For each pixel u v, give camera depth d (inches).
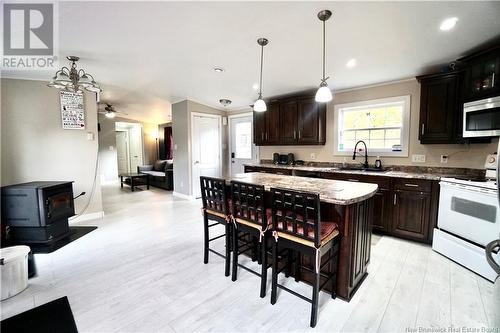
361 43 103.0
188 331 63.6
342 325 65.5
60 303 74.5
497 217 82.8
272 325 65.7
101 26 93.7
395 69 124.4
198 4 82.0
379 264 97.2
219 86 171.8
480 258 87.0
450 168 123.4
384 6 79.5
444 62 114.2
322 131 164.2
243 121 229.5
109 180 333.7
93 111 157.5
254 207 78.8
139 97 212.1
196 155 220.7
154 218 161.0
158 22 92.0
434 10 80.0
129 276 89.6
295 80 150.1
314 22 90.4
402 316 68.6
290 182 96.3
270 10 85.0
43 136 142.2
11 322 66.5
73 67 117.6
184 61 129.2
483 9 78.0
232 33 100.1
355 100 154.9
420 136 123.6
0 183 131.8
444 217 104.8
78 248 113.8
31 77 137.2
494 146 109.8
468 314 68.8
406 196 118.2
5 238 115.8
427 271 91.7
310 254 66.7
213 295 78.5
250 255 104.8
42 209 113.9
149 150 368.8
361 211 78.9
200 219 159.0
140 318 68.2
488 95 94.6
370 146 152.7
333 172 142.8
